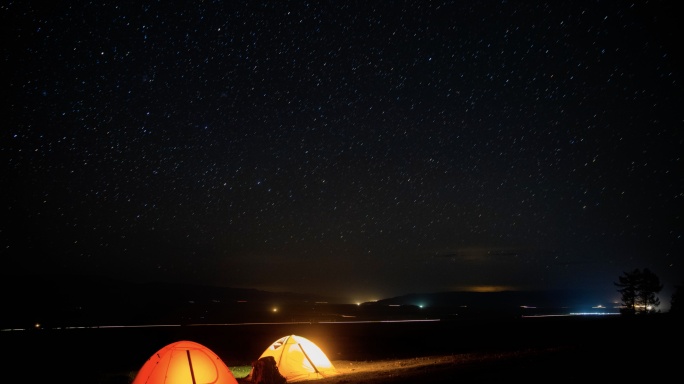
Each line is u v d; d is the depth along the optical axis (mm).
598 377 12344
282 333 39344
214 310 97750
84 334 38875
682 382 11430
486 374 13688
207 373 13898
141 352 27391
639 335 23125
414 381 13445
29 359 24000
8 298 97750
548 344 23562
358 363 21000
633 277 57000
